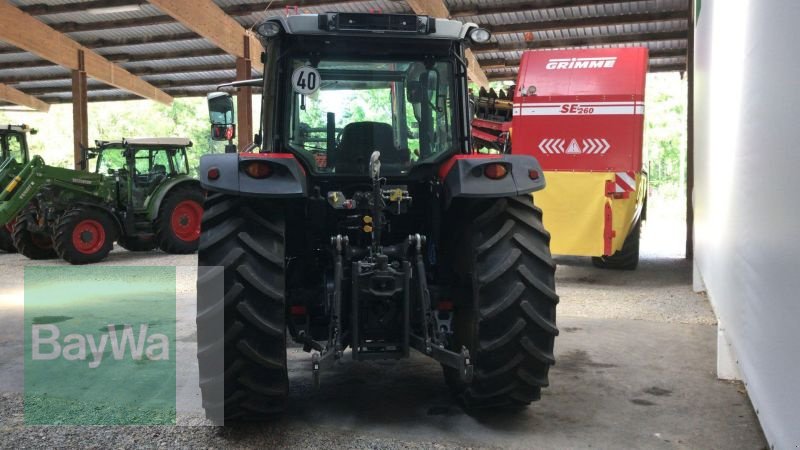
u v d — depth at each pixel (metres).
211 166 3.05
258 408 3.04
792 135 2.02
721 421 3.17
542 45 14.11
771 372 2.31
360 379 3.87
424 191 3.55
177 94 19.09
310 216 3.41
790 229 2.03
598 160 7.00
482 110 8.41
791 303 2.00
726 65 3.90
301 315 3.37
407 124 3.51
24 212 9.88
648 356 4.30
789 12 2.09
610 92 6.96
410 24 3.35
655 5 12.15
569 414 3.28
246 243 3.00
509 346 3.07
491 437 3.00
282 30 3.34
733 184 3.48
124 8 13.32
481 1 12.45
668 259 9.09
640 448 2.88
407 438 2.99
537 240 3.21
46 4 13.70
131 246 10.95
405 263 3.06
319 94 3.45
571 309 5.81
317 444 2.93
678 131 28.92
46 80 18.50
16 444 2.96
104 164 10.89
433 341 3.09
